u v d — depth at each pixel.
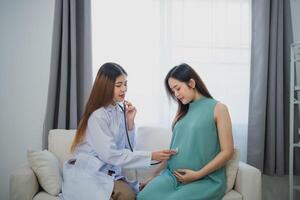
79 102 2.25
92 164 1.51
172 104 2.36
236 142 2.51
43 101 2.38
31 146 2.38
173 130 1.73
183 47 2.44
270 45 2.38
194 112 1.60
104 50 2.37
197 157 1.52
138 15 2.40
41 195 1.51
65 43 2.17
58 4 2.17
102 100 1.59
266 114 2.39
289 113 2.39
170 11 2.43
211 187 1.46
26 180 1.47
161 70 2.42
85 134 1.62
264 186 2.54
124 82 1.62
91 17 2.26
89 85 2.21
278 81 2.35
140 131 2.08
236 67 2.49
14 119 2.37
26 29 2.36
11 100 2.36
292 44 2.18
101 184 1.45
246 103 2.51
